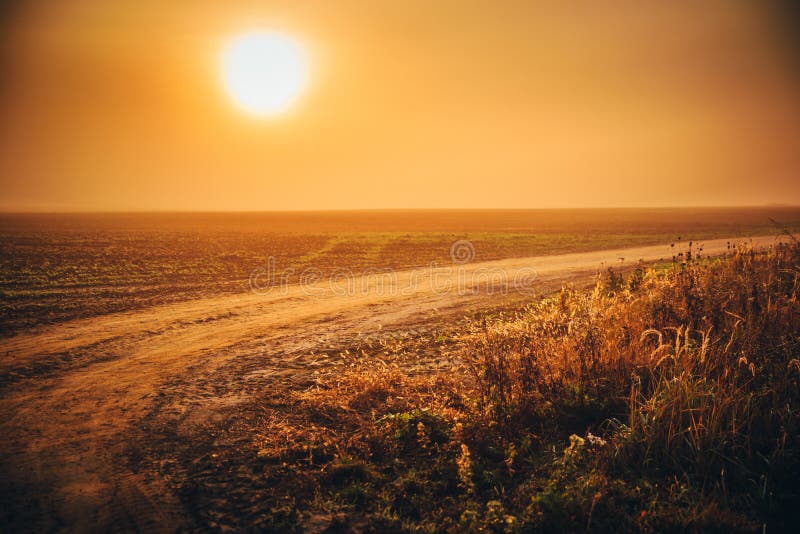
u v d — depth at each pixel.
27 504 3.37
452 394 5.26
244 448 4.30
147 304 11.90
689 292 6.55
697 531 2.81
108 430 4.68
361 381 5.81
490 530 2.95
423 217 125.12
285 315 10.73
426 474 3.75
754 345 4.92
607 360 4.98
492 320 8.73
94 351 7.64
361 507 3.37
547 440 4.09
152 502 3.42
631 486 3.36
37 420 4.92
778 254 9.35
